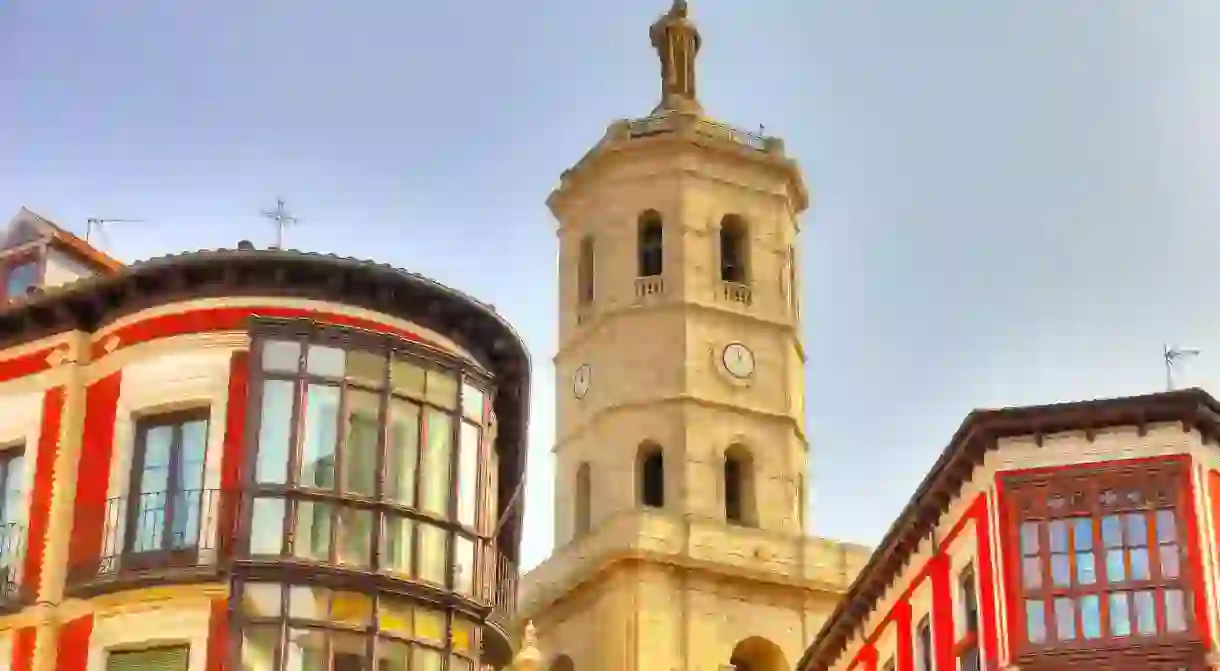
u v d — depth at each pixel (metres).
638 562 61.94
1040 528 35.59
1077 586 34.94
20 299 35.88
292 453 33.03
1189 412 35.34
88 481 33.94
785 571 63.66
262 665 31.61
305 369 33.62
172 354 34.09
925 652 40.69
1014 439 36.28
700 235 68.69
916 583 41.25
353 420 33.72
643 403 66.19
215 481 32.84
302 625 32.03
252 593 31.98
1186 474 35.22
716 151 70.00
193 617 32.06
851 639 47.94
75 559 33.28
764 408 67.06
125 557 32.78
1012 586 35.25
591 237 70.88
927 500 39.25
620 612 61.59
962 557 37.97
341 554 32.72
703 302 67.50
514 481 39.09
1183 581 34.41
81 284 35.06
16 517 34.00
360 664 32.31
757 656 63.44
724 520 64.44
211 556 32.19
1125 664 34.09
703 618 62.09
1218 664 33.66
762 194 70.44
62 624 32.88
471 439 35.41
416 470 34.16
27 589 33.12
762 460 66.31
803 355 70.12
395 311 35.66
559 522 68.12
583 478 67.94
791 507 66.25
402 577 33.16
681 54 74.25
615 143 69.88
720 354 67.12
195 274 34.53
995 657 35.19
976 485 37.09
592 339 68.69
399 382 34.41
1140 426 35.69
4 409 35.12
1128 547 35.00
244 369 33.75
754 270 69.12
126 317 34.94
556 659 64.19
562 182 72.50
